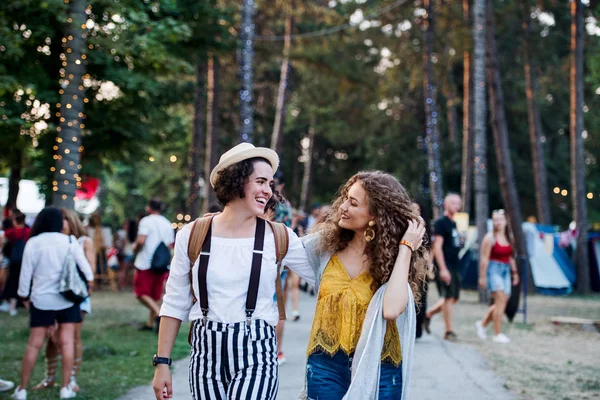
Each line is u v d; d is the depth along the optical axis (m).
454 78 33.56
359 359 3.28
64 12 10.16
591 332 11.27
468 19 22.28
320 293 3.48
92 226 19.23
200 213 27.89
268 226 3.36
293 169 43.06
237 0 20.81
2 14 11.04
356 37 25.33
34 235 6.12
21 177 18.47
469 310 14.76
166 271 10.53
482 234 17.52
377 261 3.41
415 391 6.37
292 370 7.34
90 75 13.41
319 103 30.94
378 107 34.03
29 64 12.46
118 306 14.66
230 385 3.12
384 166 33.78
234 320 3.16
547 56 25.36
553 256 21.84
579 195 21.72
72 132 10.39
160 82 15.88
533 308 15.95
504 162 18.84
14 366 7.66
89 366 7.58
